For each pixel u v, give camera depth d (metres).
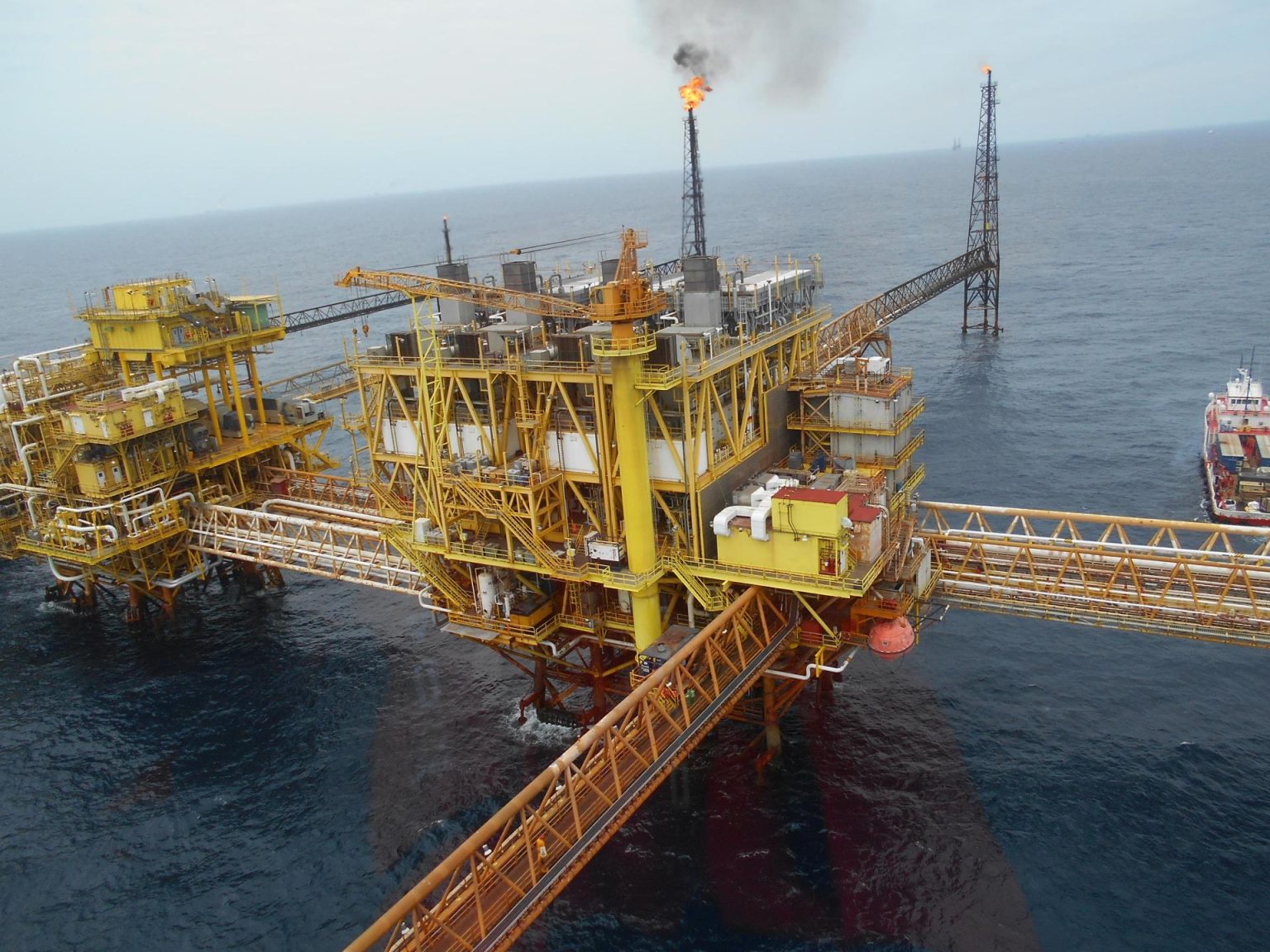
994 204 168.38
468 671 72.75
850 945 46.62
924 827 53.44
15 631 84.56
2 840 57.44
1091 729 60.78
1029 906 48.06
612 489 55.03
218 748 65.50
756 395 59.91
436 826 56.38
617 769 43.97
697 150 82.75
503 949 37.72
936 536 60.00
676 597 58.53
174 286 84.56
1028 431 114.19
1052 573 60.53
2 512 91.75
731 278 65.00
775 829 54.09
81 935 50.38
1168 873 49.38
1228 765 56.69
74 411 77.94
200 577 91.44
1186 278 197.50
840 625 56.16
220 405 92.56
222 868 54.38
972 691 65.50
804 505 49.50
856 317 97.88
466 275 64.50
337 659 75.94
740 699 62.34
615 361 49.94
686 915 48.97
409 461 61.59
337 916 50.53
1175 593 56.22
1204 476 98.56
